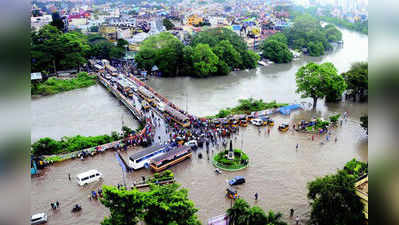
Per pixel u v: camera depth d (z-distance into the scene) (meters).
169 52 193.88
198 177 77.19
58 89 165.38
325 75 125.94
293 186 73.06
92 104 144.62
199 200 68.12
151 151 84.31
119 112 133.50
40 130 115.94
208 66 188.25
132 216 50.09
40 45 185.12
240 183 73.88
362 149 91.31
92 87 174.12
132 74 195.75
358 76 136.75
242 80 185.75
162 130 105.75
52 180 76.75
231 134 101.31
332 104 135.38
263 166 81.88
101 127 117.62
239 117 113.44
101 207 66.69
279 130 104.75
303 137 99.44
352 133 103.19
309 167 81.31
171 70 196.75
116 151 91.75
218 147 92.31
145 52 198.62
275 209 65.06
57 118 127.62
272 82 180.88
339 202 53.84
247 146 93.00
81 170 81.38
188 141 93.69
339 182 56.62
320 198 56.41
